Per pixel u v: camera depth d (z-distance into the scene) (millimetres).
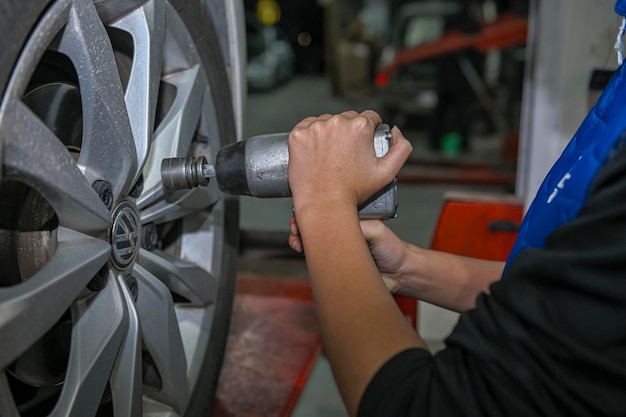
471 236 2252
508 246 2232
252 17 13609
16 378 1109
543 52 2094
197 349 1470
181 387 1351
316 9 18312
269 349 2020
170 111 1310
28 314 865
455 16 7059
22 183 1031
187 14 1329
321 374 2697
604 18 1979
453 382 681
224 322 1633
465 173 5949
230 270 1651
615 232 618
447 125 7043
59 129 1141
